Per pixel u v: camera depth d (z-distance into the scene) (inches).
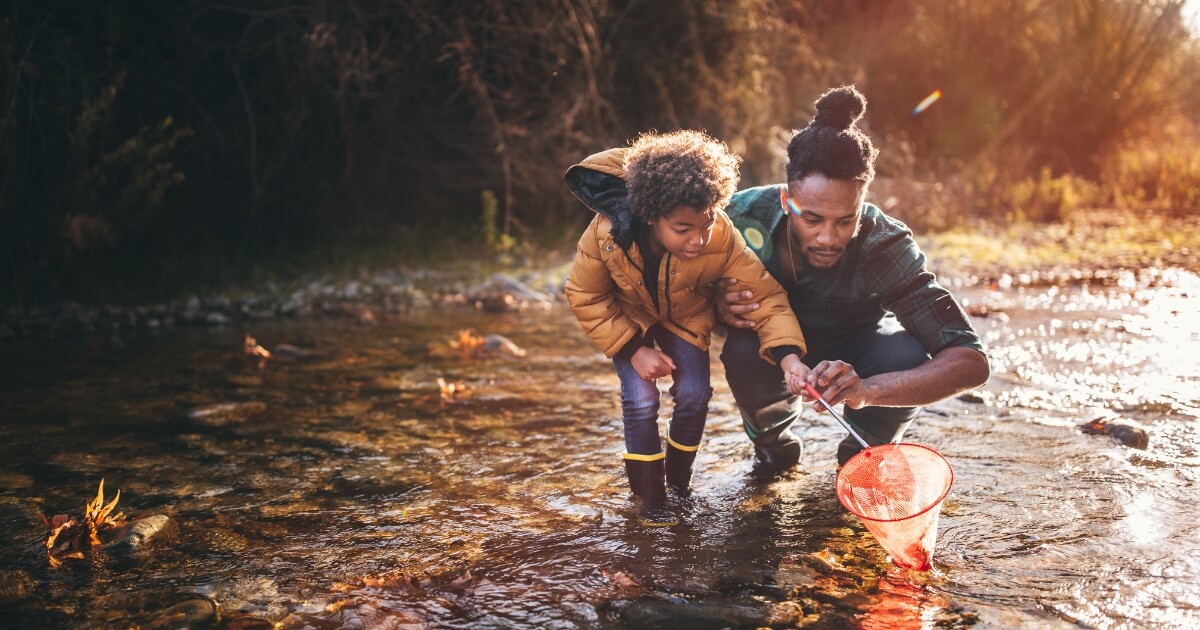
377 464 135.9
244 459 138.8
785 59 474.0
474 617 89.0
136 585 97.3
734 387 119.6
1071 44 586.2
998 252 356.2
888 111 546.6
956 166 515.2
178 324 258.2
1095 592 89.9
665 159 101.2
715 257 109.5
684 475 120.2
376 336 238.4
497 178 382.0
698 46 422.3
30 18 289.1
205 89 338.0
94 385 185.0
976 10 577.9
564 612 89.4
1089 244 376.8
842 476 93.4
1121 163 577.3
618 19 398.3
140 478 130.6
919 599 89.7
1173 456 129.6
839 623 85.4
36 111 275.3
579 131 389.4
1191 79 634.2
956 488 118.6
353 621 88.6
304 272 331.9
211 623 88.7
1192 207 502.3
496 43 368.5
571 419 157.9
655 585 94.3
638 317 116.9
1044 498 114.5
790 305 116.3
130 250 308.7
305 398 174.2
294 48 329.7
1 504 120.0
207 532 111.5
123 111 317.1
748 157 426.3
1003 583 92.5
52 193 275.9
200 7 324.5
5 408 167.2
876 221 112.2
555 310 279.1
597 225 112.0
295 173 353.1
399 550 105.3
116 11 310.7
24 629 88.0
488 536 108.7
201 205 346.3
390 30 356.8
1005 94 579.5
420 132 374.3
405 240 364.5
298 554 104.7
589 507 117.1
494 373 193.8
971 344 109.2
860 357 115.3
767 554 101.2
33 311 264.4
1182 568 94.5
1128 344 203.9
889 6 550.3
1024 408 156.0
